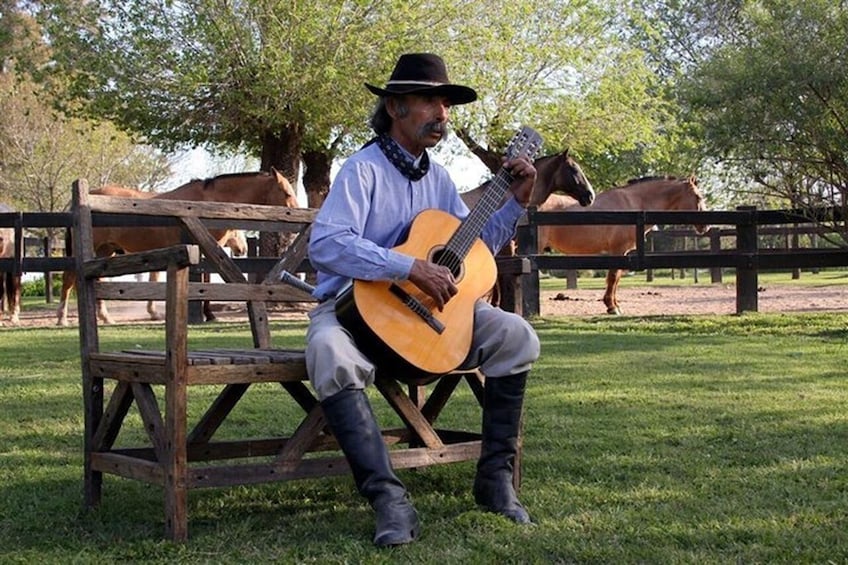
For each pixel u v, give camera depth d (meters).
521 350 3.59
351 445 3.29
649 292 20.11
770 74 10.68
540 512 3.63
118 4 16.34
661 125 22.50
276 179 13.55
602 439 5.02
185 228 4.00
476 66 18.75
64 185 32.84
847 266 12.52
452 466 4.46
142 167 35.03
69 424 5.71
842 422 5.39
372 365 3.36
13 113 31.17
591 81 20.84
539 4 20.27
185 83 15.57
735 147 11.32
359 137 18.81
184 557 3.14
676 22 29.70
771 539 3.23
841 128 10.80
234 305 17.20
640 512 3.60
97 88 16.56
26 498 3.96
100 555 3.18
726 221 12.75
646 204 15.01
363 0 15.87
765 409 5.83
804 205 11.67
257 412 5.96
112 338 10.73
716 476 4.17
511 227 3.86
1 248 15.44
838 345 9.31
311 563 3.06
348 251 3.40
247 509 3.75
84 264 3.72
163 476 3.32
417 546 3.20
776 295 17.50
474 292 3.59
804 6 10.61
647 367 7.84
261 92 15.64
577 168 13.84
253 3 15.70
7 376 7.85
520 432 3.86
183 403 3.26
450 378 4.10
